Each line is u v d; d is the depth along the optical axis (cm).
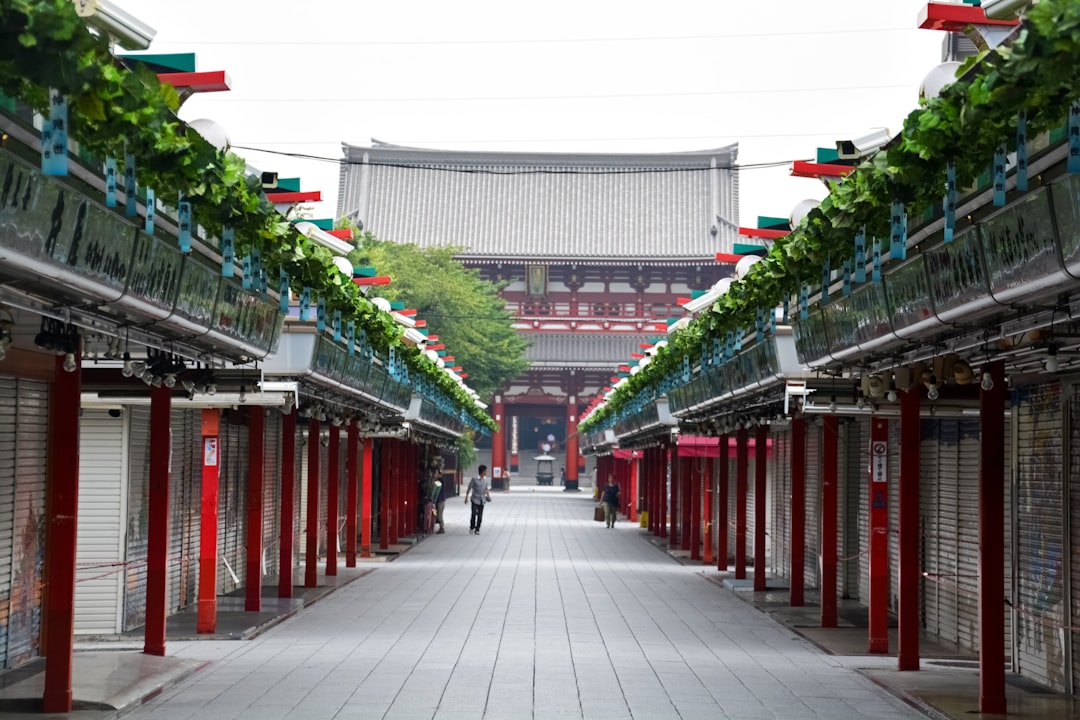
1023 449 1752
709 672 1698
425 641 1977
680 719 1370
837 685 1608
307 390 2333
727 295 1952
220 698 1466
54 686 1361
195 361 1712
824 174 1579
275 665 1720
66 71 777
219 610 2300
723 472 3378
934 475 2130
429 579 3075
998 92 827
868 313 1432
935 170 1005
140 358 1725
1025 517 1741
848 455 2662
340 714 1373
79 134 917
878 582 1894
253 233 1328
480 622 2231
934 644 2020
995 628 1415
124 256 1109
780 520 3278
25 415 1672
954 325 1233
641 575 3238
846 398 1911
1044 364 1495
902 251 1112
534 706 1432
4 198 856
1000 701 1414
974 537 1925
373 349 2467
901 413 1753
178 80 1305
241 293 1515
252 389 1906
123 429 1984
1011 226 1001
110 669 1619
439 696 1488
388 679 1608
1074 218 891
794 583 2481
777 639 2052
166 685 1534
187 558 2323
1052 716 1404
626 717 1376
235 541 2686
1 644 1598
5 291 1043
